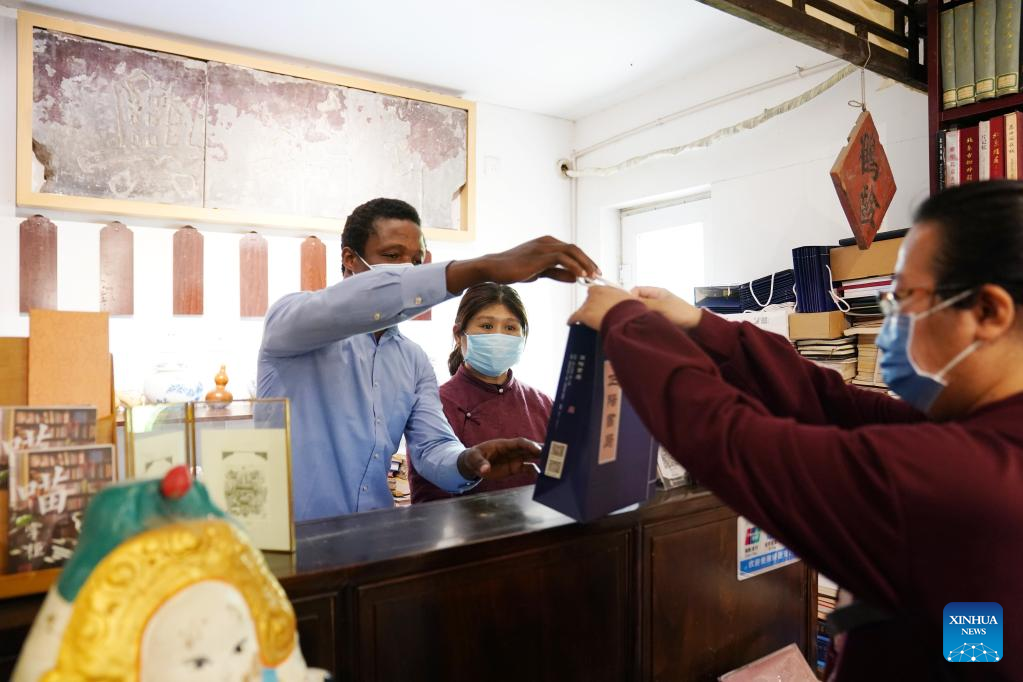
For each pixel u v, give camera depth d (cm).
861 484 56
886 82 241
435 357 353
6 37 256
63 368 79
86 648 46
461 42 291
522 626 94
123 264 277
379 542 89
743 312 262
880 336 73
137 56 274
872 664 64
